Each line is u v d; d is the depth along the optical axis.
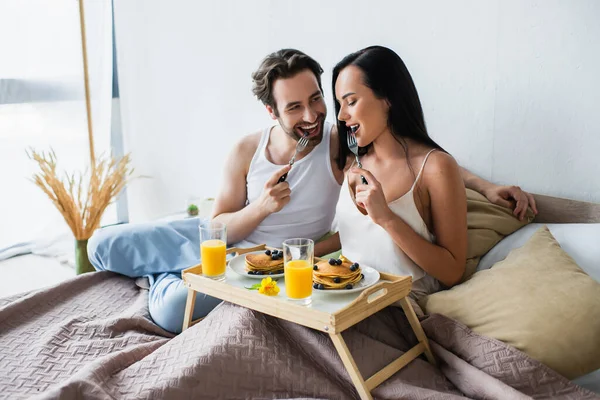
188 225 2.02
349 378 1.32
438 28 1.88
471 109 1.87
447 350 1.39
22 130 2.89
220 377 1.33
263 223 1.87
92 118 3.04
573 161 1.70
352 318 1.25
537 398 1.25
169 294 1.72
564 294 1.33
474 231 1.67
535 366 1.26
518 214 1.70
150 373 1.36
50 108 2.93
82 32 2.91
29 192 2.98
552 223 1.72
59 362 1.52
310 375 1.36
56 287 1.86
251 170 1.89
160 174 3.07
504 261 1.52
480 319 1.37
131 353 1.46
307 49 2.26
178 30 2.74
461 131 1.91
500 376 1.28
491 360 1.30
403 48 1.98
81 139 3.04
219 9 2.53
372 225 1.55
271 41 2.38
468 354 1.34
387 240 1.53
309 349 1.40
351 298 1.33
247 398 1.33
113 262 1.93
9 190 2.93
